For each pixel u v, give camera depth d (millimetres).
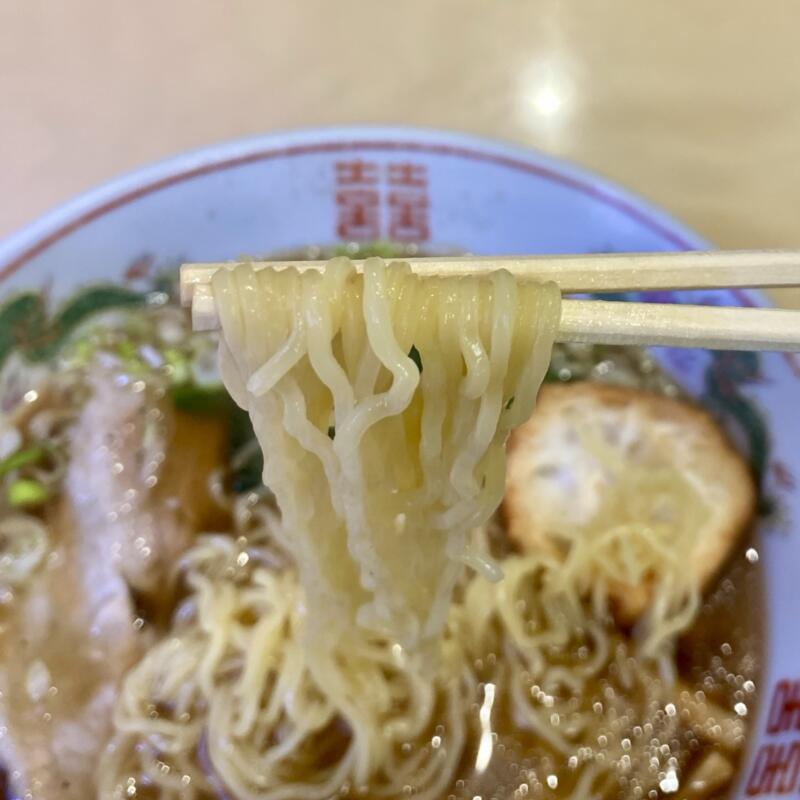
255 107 291
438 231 245
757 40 307
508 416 136
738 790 182
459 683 202
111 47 303
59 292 224
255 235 242
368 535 143
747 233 263
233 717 196
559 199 236
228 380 137
